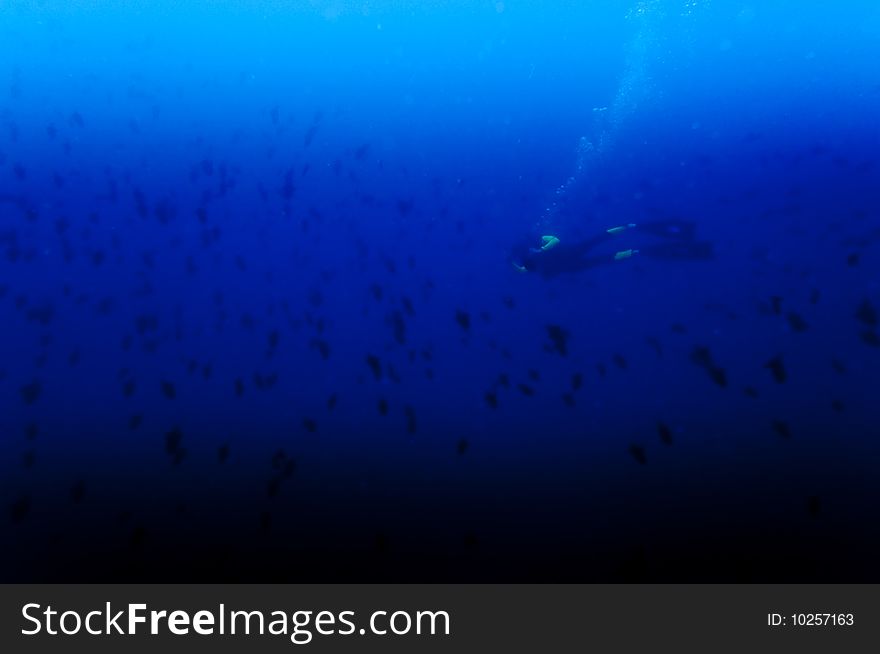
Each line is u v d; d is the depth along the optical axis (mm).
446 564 2482
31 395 4367
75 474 3400
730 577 2240
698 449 3260
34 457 3625
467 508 2912
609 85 12992
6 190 7953
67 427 4051
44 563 2576
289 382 4797
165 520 2896
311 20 10141
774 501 2682
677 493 2867
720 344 4605
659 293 5941
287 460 3484
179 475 3367
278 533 2764
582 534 2625
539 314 6051
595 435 3611
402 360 5219
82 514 2971
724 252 6523
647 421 3686
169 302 6492
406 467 3389
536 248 5461
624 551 2469
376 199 8750
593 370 4641
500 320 6027
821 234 6301
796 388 3742
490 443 3643
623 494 2918
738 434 3342
